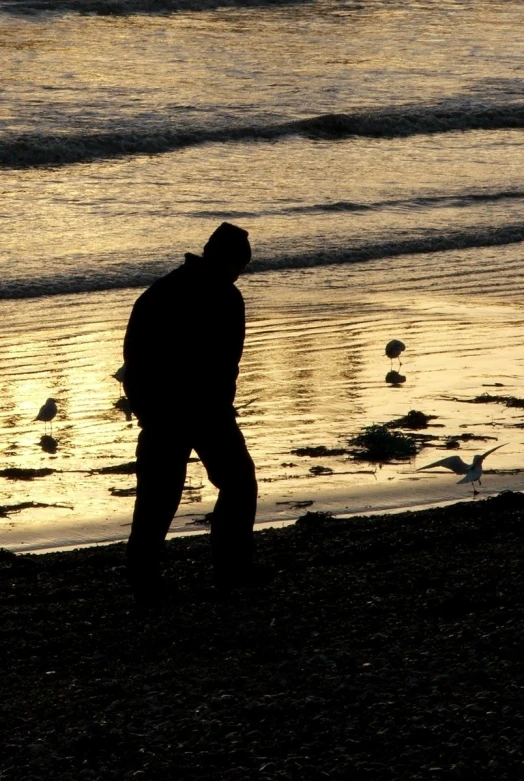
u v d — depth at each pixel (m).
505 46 188.25
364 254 82.06
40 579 28.69
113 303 67.75
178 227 86.81
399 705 19.67
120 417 46.72
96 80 143.88
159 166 110.25
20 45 161.50
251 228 87.56
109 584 28.03
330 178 108.00
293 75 157.00
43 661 22.89
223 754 18.09
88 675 22.11
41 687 21.53
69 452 42.12
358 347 57.22
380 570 28.17
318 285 73.25
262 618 24.83
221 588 25.97
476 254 83.75
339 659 22.06
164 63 157.38
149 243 81.38
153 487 25.11
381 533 31.75
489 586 26.41
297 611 25.22
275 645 23.17
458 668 21.30
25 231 83.69
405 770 17.38
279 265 78.50
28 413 46.59
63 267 74.06
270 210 93.94
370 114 135.25
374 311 65.81
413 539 30.91
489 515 33.34
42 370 53.06
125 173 106.56
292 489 37.62
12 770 17.88
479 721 18.83
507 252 84.75
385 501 36.62
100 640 23.95
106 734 18.91
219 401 24.80
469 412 46.38
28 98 131.50
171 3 192.88
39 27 173.88
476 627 23.53
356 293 70.94
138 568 25.42
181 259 77.31
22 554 31.70
